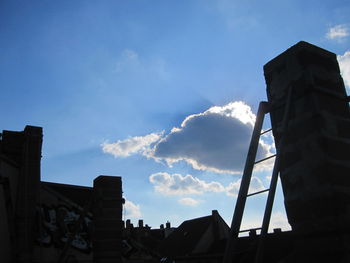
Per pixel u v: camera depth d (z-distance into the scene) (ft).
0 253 49.19
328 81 16.63
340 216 13.98
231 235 15.71
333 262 13.71
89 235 65.21
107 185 39.42
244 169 17.01
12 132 57.00
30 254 51.24
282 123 16.40
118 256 37.01
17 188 53.98
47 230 59.93
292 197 15.84
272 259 85.81
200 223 161.99
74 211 65.41
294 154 16.12
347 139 15.79
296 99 16.56
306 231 14.97
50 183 65.16
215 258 128.98
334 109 16.15
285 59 17.60
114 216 38.37
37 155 56.75
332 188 14.29
